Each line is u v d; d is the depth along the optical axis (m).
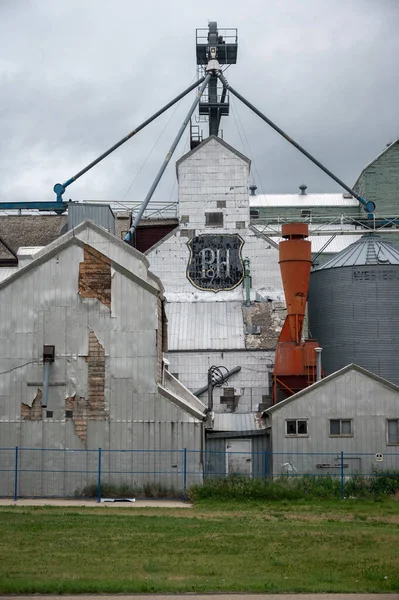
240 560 44.03
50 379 72.19
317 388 76.25
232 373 100.25
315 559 44.47
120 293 72.69
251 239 110.31
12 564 42.03
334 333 101.88
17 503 66.62
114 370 72.19
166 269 110.12
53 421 71.94
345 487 70.06
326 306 102.88
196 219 111.00
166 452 71.38
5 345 72.62
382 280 101.25
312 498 68.19
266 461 75.62
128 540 48.56
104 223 106.19
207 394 98.50
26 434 71.88
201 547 47.09
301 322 95.38
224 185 111.56
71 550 45.66
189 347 102.94
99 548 46.25
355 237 138.62
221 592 37.34
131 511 61.62
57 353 72.44
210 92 137.25
